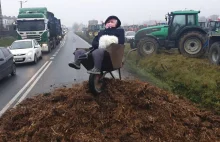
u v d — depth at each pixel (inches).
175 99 240.5
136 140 175.9
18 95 339.6
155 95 228.8
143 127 187.2
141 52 630.5
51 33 1047.6
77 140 170.6
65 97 221.6
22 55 639.1
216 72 401.7
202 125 205.6
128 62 616.4
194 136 187.5
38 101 238.5
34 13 941.2
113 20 238.2
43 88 375.6
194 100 301.0
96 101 207.8
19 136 181.3
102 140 172.6
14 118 206.2
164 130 186.4
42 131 178.2
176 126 192.2
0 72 424.2
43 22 925.2
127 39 1209.4
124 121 190.5
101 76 218.8
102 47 221.1
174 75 426.9
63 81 421.4
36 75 487.5
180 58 544.1
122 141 175.6
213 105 282.7
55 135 174.6
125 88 224.7
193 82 363.6
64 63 647.8
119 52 225.6
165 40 633.6
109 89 220.8
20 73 520.1
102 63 218.5
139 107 207.8
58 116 192.9
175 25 629.9
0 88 386.0
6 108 282.4
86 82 241.9
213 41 520.1
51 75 480.1
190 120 207.0
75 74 484.1
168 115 203.0
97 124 187.2
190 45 600.1
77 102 203.2
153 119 194.1
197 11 629.9
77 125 185.6
